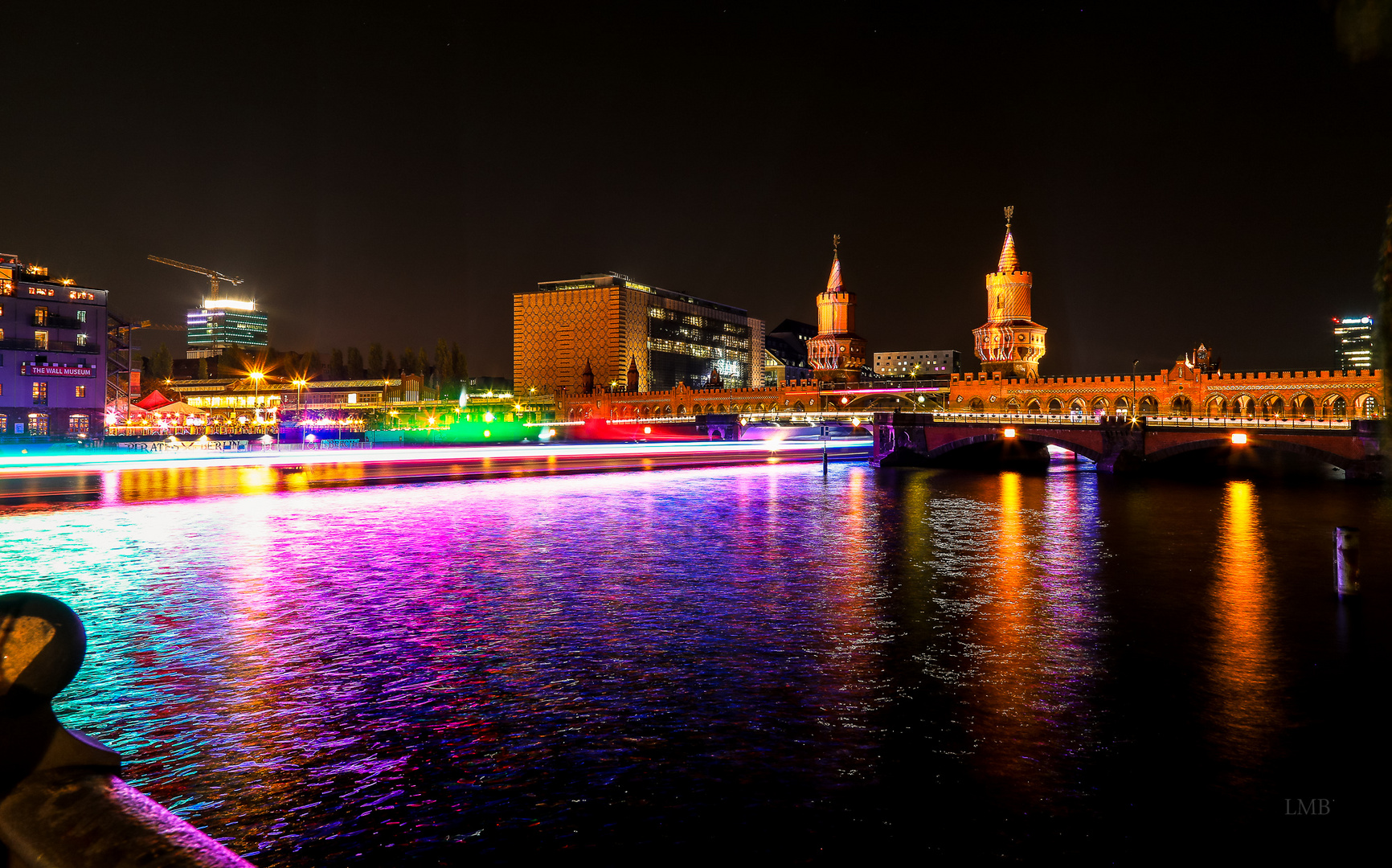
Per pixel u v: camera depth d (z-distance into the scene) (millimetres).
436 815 12383
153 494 59031
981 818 12312
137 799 2322
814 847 11570
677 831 11953
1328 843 11656
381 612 24109
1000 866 11156
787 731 15523
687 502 55781
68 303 103875
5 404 98000
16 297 99625
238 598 25844
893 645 20984
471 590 27156
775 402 198750
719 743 14906
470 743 14883
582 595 26547
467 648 20625
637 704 16844
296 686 17812
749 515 48281
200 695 17156
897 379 181625
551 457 117688
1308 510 50562
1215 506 53156
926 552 35156
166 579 28797
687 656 20062
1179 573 30359
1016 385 162875
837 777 13602
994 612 24406
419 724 15734
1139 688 17844
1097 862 11219
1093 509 51719
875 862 11219
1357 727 15656
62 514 47688
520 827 12078
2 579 28891
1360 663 19500
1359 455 66562
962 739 15086
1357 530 25656
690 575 29828
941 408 176375
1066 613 24281
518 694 17359
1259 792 13125
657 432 178875
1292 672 18875
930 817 12336
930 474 83750
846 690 17719
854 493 62469
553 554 34375
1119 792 13117
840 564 32125
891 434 92938
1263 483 71000
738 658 19891
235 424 140250
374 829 12016
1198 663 19531
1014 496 60312
